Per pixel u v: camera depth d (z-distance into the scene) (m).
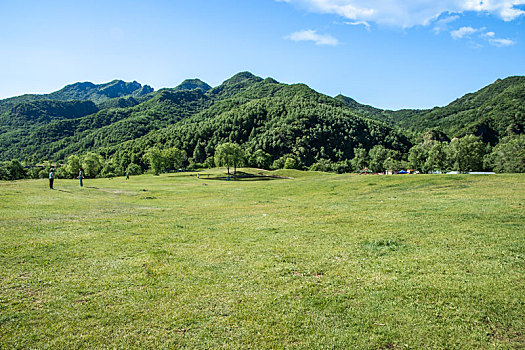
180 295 8.29
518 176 30.50
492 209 16.92
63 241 12.78
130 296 8.17
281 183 49.34
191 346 6.25
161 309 7.57
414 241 12.42
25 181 45.53
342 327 6.86
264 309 7.59
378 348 6.17
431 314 7.17
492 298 7.57
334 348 6.20
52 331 6.59
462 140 100.31
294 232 15.04
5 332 6.48
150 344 6.29
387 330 6.68
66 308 7.49
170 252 11.87
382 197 26.66
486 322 6.78
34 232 13.93
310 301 7.94
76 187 38.50
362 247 12.13
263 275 9.60
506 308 7.15
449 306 7.43
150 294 8.29
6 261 10.16
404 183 32.72
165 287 8.76
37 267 9.87
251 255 11.54
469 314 7.05
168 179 82.25
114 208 23.92
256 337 6.54
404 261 10.31
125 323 6.98
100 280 9.09
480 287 8.14
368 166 166.75
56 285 8.66
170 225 17.27
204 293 8.42
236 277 9.50
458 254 10.56
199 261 10.90
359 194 30.45
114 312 7.39
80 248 12.01
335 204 25.00
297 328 6.86
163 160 129.88
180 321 7.09
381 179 37.34
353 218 17.97
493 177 30.92
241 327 6.90
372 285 8.70
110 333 6.61
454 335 6.41
